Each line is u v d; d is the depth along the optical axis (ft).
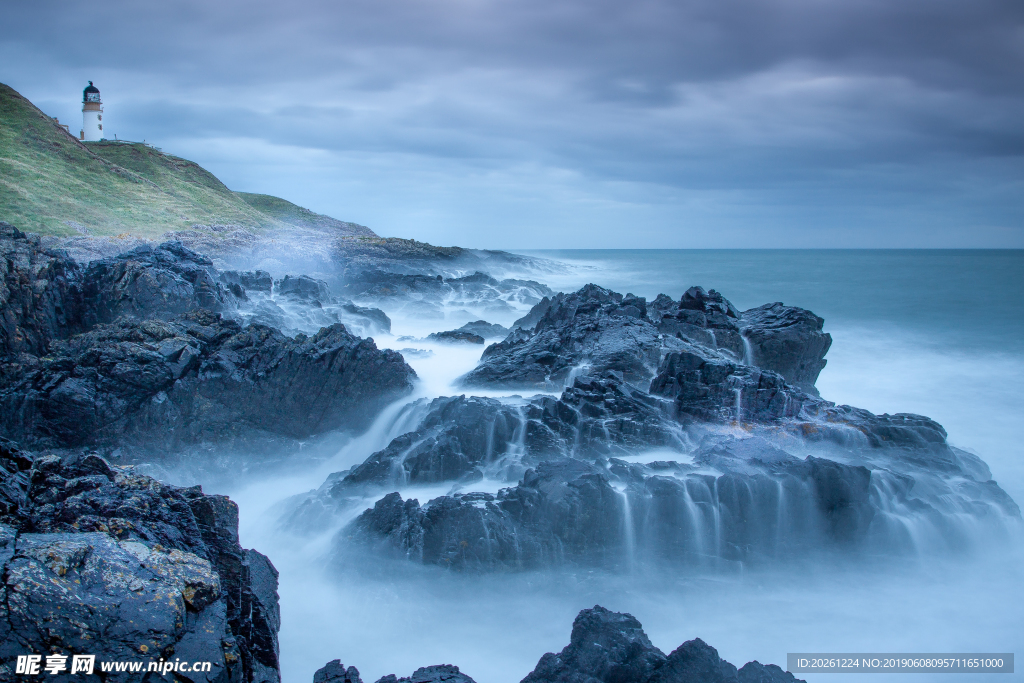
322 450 76.38
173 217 277.64
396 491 56.49
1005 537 55.26
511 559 50.14
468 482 61.00
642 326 91.56
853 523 53.42
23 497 30.71
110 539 26.91
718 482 53.88
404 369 84.99
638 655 35.24
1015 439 86.17
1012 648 44.57
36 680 22.45
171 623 24.68
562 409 68.33
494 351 99.96
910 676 41.93
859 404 102.06
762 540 53.06
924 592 50.49
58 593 24.23
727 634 45.78
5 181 250.78
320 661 43.11
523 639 45.34
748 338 92.12
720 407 70.38
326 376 78.95
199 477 70.38
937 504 56.54
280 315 107.96
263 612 29.09
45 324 83.20
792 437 66.69
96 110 435.94
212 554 29.37
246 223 330.34
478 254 330.95
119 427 71.00
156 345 74.64
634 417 68.33
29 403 70.38
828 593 50.47
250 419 75.97
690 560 52.29
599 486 52.75
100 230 236.02
